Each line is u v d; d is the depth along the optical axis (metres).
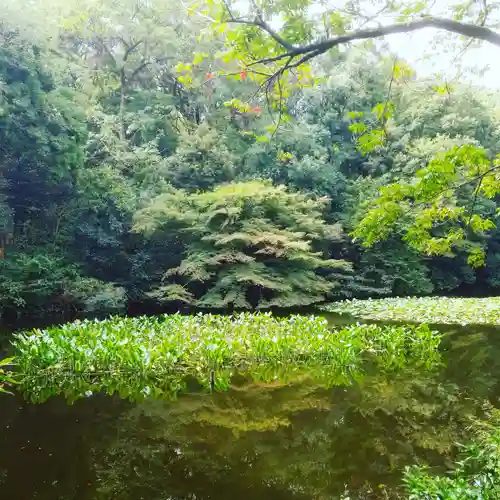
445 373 9.02
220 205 20.73
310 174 25.36
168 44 27.05
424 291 25.70
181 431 6.15
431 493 4.00
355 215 25.03
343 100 28.53
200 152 25.09
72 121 19.95
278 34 3.88
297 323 12.13
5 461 5.24
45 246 19.73
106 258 21.02
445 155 4.70
